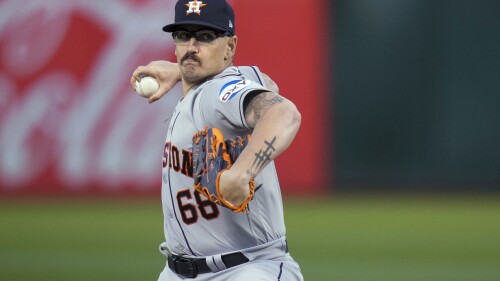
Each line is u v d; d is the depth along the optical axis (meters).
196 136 12.89
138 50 55.66
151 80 17.25
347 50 57.06
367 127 57.53
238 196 11.84
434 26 56.59
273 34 56.25
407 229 46.22
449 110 57.12
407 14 56.59
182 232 14.66
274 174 14.69
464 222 48.72
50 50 56.31
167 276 15.55
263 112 12.07
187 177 14.27
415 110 57.22
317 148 57.62
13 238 42.34
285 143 11.86
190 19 13.95
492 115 56.91
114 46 55.84
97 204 55.03
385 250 39.47
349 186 58.09
